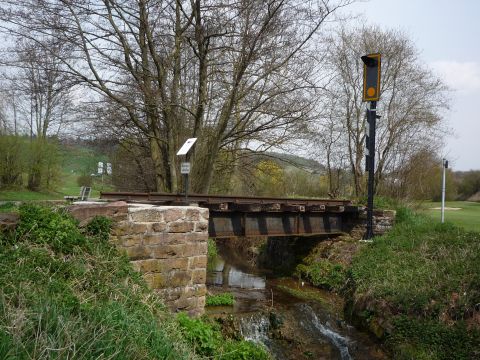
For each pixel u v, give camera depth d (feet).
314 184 88.53
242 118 50.39
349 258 41.52
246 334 27.68
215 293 34.68
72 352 11.55
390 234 42.98
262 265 52.13
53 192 96.22
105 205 20.76
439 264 32.68
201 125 51.24
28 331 11.91
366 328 29.73
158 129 53.93
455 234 38.63
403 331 26.66
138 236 21.44
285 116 51.57
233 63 48.16
